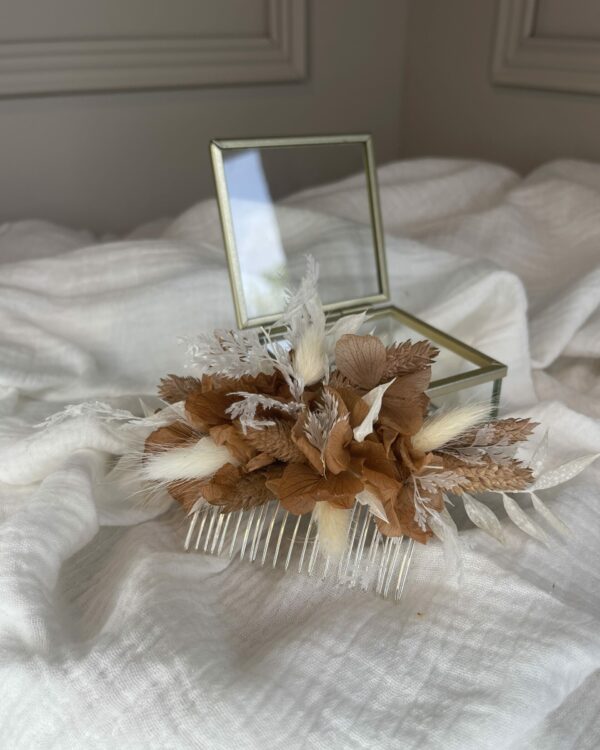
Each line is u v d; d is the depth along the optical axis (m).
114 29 0.62
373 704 0.22
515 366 0.38
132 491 0.31
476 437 0.28
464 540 0.28
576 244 0.51
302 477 0.26
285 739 0.21
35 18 0.60
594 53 0.59
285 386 0.29
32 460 0.31
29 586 0.24
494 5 0.66
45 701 0.22
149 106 0.67
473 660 0.23
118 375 0.38
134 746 0.21
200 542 0.29
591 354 0.42
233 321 0.40
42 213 0.67
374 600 0.26
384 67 0.78
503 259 0.50
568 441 0.35
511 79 0.66
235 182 0.36
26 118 0.63
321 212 0.39
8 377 0.36
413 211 0.56
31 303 0.40
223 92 0.70
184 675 0.22
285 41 0.69
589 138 0.62
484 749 0.21
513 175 0.61
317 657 0.23
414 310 0.43
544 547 0.28
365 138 0.40
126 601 0.25
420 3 0.75
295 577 0.28
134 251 0.43
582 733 0.23
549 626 0.24
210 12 0.66
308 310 0.29
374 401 0.26
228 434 0.26
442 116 0.77
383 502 0.26
